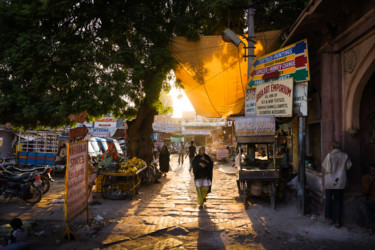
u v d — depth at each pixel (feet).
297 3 27.17
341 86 17.81
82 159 16.58
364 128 17.35
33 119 22.13
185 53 27.68
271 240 14.56
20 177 22.54
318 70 20.93
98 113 20.52
